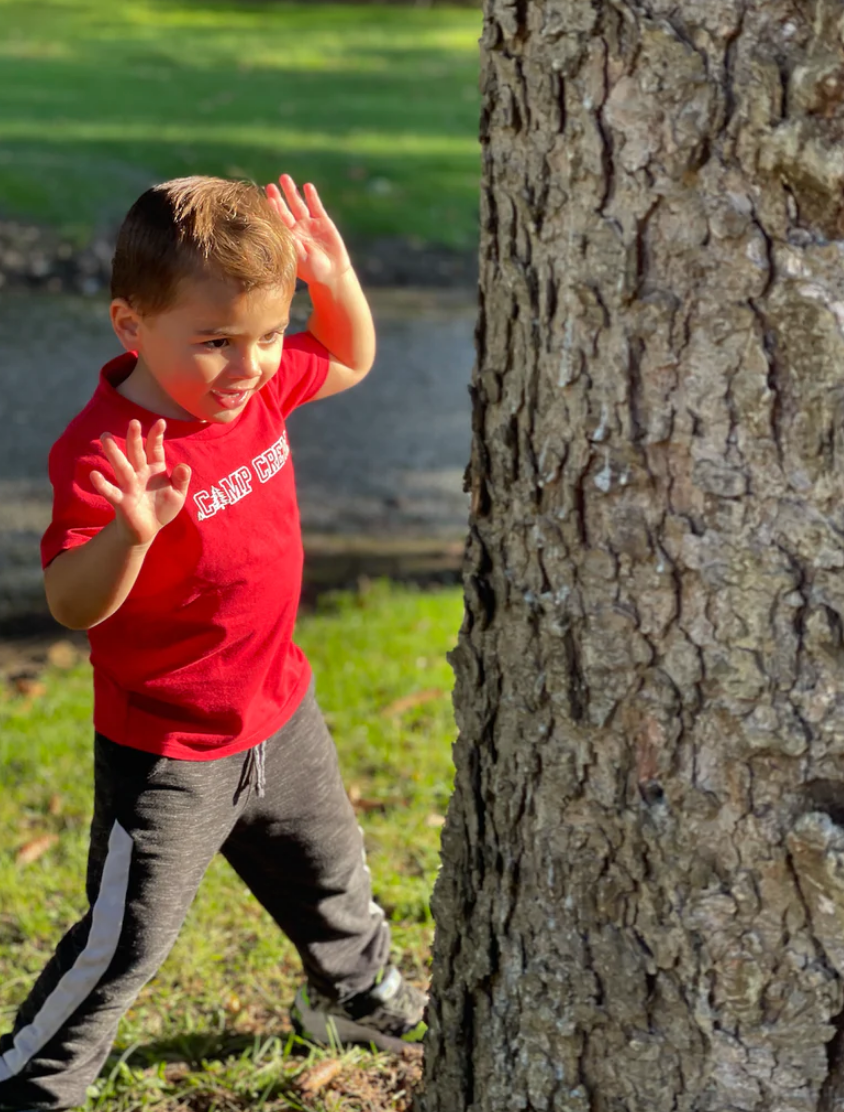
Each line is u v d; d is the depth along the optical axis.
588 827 2.11
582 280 1.94
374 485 8.45
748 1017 2.03
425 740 4.58
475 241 14.07
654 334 1.90
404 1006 2.96
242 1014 3.19
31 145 15.30
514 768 2.18
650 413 1.93
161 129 16.84
